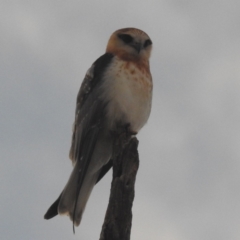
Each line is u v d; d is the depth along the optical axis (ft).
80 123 39.17
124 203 28.55
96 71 39.47
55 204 36.70
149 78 39.47
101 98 38.34
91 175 38.78
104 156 39.09
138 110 38.55
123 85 37.99
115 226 27.86
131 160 30.91
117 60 39.37
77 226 36.47
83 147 38.42
